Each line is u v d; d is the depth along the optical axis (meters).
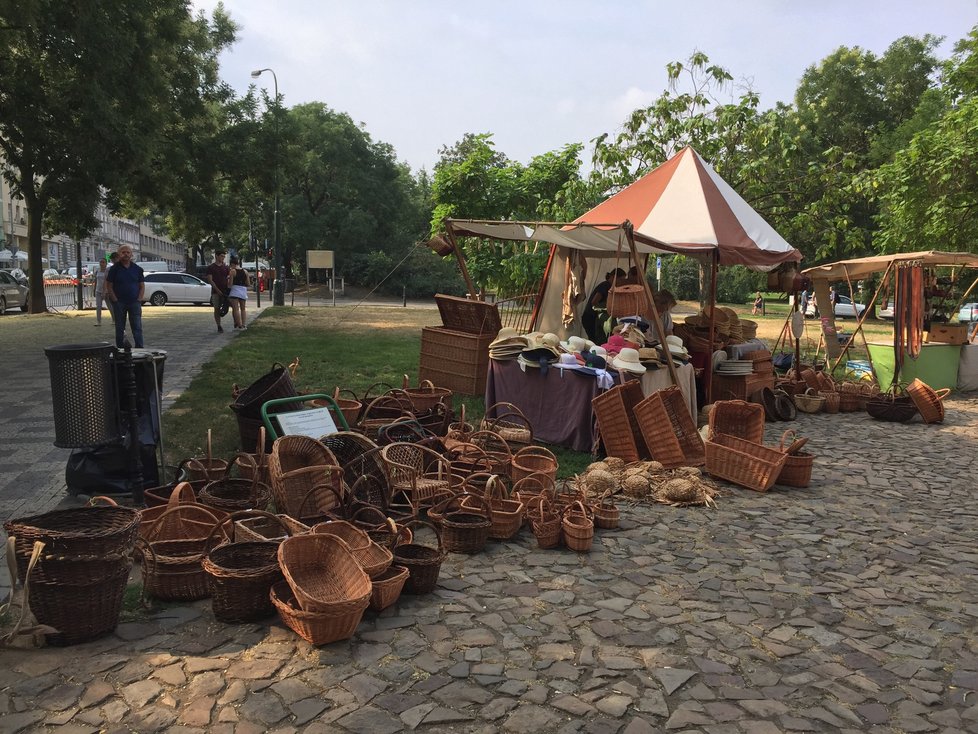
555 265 11.41
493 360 8.20
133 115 16.17
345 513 4.64
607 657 3.38
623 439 6.91
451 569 4.41
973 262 11.93
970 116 16.14
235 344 15.23
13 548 3.19
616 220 9.98
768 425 9.66
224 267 17.95
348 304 39.53
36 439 6.91
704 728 2.86
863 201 32.19
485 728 2.80
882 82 40.19
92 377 4.59
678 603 4.03
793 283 10.58
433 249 9.56
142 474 5.20
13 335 16.47
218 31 25.80
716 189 9.77
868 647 3.59
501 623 3.69
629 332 8.12
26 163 22.05
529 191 16.94
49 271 50.19
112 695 2.91
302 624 3.28
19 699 2.86
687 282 49.19
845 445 8.41
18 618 3.42
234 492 4.92
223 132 23.50
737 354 9.73
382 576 3.85
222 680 3.04
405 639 3.47
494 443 6.59
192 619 3.57
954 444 8.49
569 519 4.89
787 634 3.70
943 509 5.98
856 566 4.69
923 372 12.29
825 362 14.04
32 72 15.34
